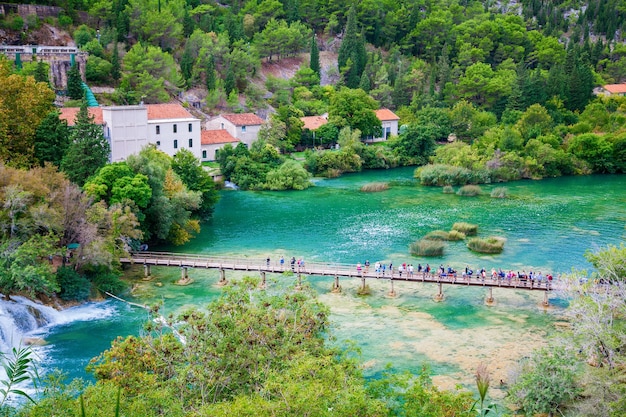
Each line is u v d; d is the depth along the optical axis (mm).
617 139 138125
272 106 171625
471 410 28547
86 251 59656
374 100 178375
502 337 51156
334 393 26594
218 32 187750
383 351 48531
